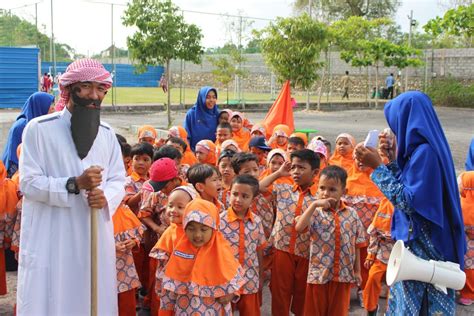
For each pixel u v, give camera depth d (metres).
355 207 6.55
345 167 7.19
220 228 4.81
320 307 5.08
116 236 5.05
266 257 5.80
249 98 32.69
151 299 5.55
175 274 4.36
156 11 17.27
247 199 4.81
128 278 5.12
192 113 9.86
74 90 4.01
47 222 4.07
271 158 6.14
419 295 3.90
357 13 49.78
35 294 4.04
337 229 4.97
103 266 4.23
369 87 36.66
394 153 4.42
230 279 4.29
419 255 3.90
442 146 3.79
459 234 3.86
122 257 5.12
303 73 24.77
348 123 22.91
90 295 4.11
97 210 4.07
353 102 33.00
